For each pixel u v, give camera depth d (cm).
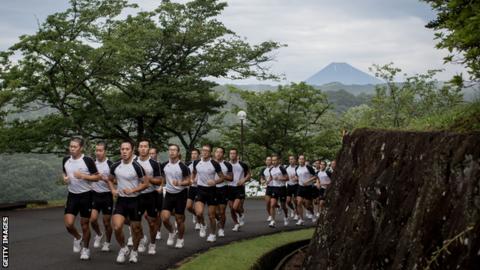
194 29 2594
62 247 1066
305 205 1664
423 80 2641
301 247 1243
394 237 553
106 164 1031
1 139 2145
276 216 1883
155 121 2745
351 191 698
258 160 3325
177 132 2964
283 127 3262
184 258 988
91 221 1030
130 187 899
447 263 441
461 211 446
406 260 507
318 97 3266
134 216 908
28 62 2119
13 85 1945
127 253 931
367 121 2862
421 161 543
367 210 629
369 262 589
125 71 2484
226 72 2712
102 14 2286
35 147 2269
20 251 1010
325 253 719
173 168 1062
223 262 904
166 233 1338
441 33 629
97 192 1023
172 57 2739
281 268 1023
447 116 734
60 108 2297
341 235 685
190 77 2619
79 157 923
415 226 507
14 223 1464
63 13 2233
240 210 1495
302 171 1617
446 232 457
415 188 543
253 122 3291
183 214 1096
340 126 3353
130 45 2422
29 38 2075
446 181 478
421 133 561
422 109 2625
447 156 481
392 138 621
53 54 2061
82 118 2406
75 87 2314
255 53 2750
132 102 2419
